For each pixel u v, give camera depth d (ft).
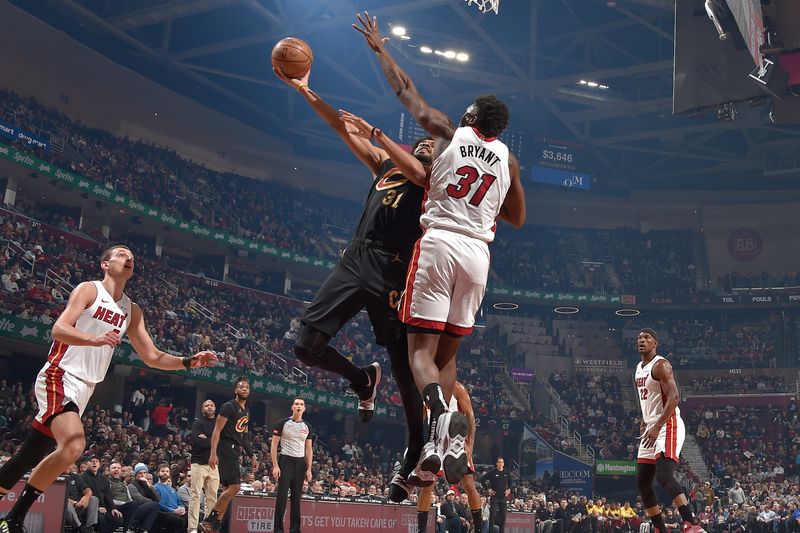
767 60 52.90
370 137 15.17
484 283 14.73
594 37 140.26
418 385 13.93
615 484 131.13
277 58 16.35
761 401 146.10
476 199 14.58
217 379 97.66
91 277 99.50
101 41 127.34
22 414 70.90
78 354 18.34
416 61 141.38
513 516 63.05
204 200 136.46
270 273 145.18
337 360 17.13
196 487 38.42
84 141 118.11
